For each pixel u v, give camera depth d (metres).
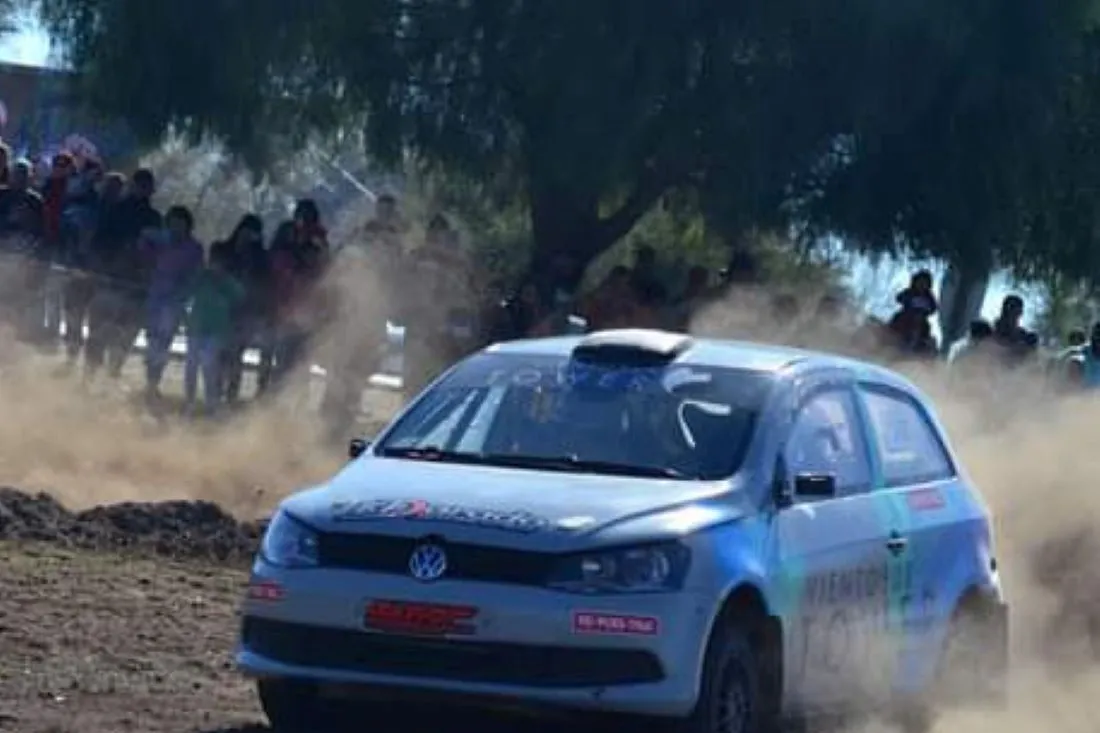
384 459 38.12
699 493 35.81
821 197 94.62
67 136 107.94
